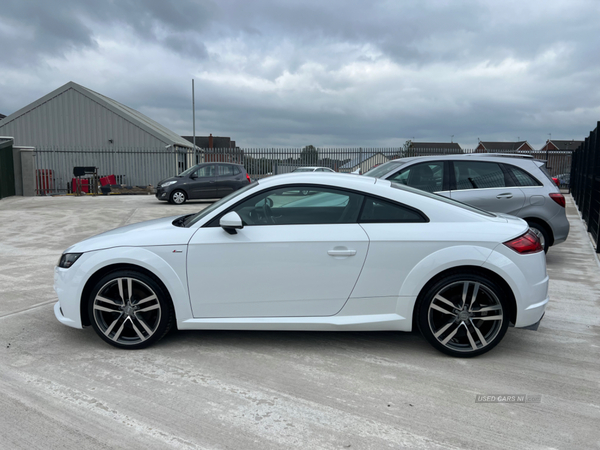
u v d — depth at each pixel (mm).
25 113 27297
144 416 2453
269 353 3295
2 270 5984
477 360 3186
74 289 3270
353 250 3131
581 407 2562
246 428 2344
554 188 6004
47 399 2623
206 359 3186
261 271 3182
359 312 3199
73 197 19125
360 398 2656
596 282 5410
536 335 3680
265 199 3297
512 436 2279
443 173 6191
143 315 3342
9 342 3488
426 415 2475
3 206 14500
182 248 3203
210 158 22812
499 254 3066
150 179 26984
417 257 3111
